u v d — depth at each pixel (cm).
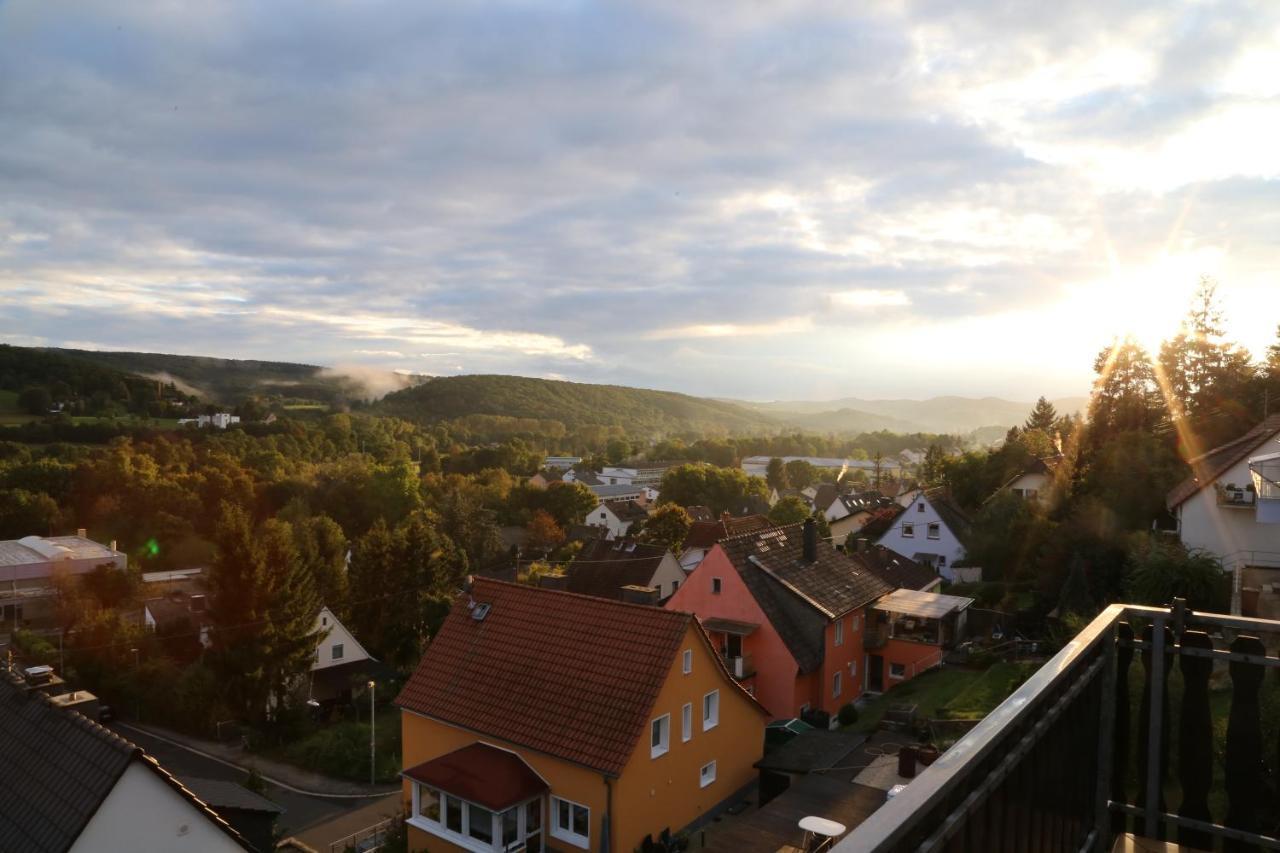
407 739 2206
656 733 1992
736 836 1759
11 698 1622
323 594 4694
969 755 260
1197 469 2919
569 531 7831
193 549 6762
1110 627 442
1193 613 449
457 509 6869
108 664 3881
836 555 3478
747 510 9144
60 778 1384
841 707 3053
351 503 7950
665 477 10006
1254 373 4516
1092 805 443
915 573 4122
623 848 1847
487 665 2191
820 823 1561
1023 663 2912
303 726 3531
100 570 5072
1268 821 515
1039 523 4034
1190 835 453
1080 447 4947
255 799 2028
